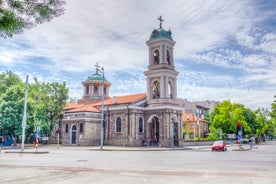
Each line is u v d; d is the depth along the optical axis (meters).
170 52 57.94
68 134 59.25
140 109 56.03
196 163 20.19
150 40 57.28
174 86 57.34
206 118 105.00
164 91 54.75
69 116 59.91
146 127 56.00
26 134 58.47
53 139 65.06
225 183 11.02
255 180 11.77
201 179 12.07
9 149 43.28
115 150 41.44
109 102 60.81
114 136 56.69
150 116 55.69
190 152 37.03
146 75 57.81
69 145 57.75
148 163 20.14
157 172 14.51
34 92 61.59
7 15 10.09
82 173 14.23
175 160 23.06
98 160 22.89
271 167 17.33
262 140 144.25
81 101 72.12
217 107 79.00
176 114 55.66
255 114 97.88
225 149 42.47
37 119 57.03
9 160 22.78
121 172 14.60
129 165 18.62
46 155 29.64
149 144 55.00
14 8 10.17
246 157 26.89
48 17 10.82
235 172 14.49
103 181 11.66
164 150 42.75
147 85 57.41
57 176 13.16
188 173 14.07
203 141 65.31
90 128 56.75
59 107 64.94
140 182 11.35
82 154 31.52
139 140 54.88
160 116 54.00
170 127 53.31
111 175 13.47
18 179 12.25
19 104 53.66
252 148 50.69
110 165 18.58
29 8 10.42
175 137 54.91
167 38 56.19
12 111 52.59
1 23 10.08
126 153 33.94
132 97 60.44
